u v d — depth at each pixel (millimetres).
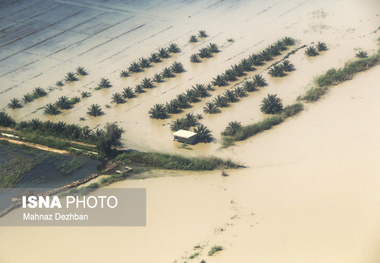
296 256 29203
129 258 30844
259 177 38781
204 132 45812
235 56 63312
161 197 37406
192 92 53750
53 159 44438
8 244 33344
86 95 55812
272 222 32750
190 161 41781
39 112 53188
